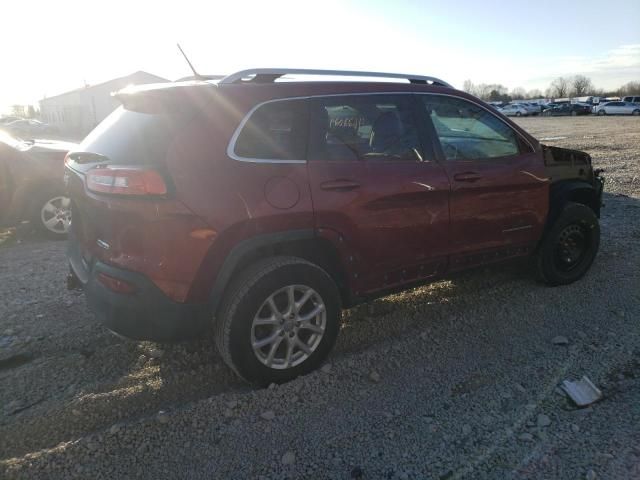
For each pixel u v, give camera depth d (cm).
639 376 321
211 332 317
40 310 434
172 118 292
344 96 338
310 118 321
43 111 6175
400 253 356
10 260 584
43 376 330
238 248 292
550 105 5444
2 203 647
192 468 253
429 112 377
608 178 1033
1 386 318
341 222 322
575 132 2462
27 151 659
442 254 379
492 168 396
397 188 342
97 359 350
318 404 301
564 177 461
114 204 279
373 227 337
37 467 249
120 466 253
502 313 417
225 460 258
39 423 279
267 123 307
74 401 294
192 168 280
